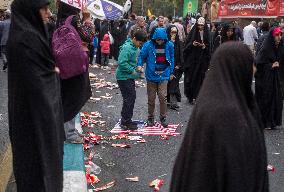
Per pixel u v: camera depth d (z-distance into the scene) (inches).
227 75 107.9
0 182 235.1
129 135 345.1
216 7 1021.2
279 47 375.9
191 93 474.3
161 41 356.5
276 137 354.9
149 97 366.6
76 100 282.0
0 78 601.3
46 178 177.3
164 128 366.0
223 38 469.7
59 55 269.1
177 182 109.3
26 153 178.9
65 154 269.6
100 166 275.1
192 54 467.8
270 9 800.3
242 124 103.9
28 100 176.9
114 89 557.6
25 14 178.2
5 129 342.3
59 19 285.9
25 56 174.6
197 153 105.1
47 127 178.2
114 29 828.6
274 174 268.8
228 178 101.7
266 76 374.9
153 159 290.0
